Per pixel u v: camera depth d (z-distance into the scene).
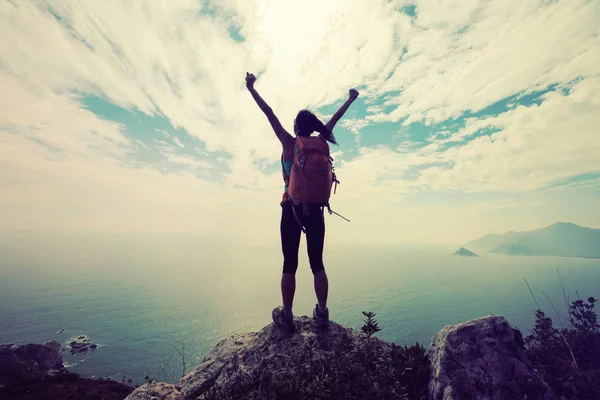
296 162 3.30
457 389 2.63
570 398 2.79
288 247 3.51
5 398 15.41
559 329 3.76
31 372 36.75
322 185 3.24
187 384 3.92
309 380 2.91
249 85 3.68
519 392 2.58
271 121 3.64
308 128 3.63
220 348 4.61
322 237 3.54
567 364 3.29
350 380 2.82
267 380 3.07
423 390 2.86
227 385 3.26
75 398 15.73
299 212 3.40
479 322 3.15
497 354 2.86
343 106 3.99
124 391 18.31
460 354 2.91
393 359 3.05
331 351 3.28
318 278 3.54
